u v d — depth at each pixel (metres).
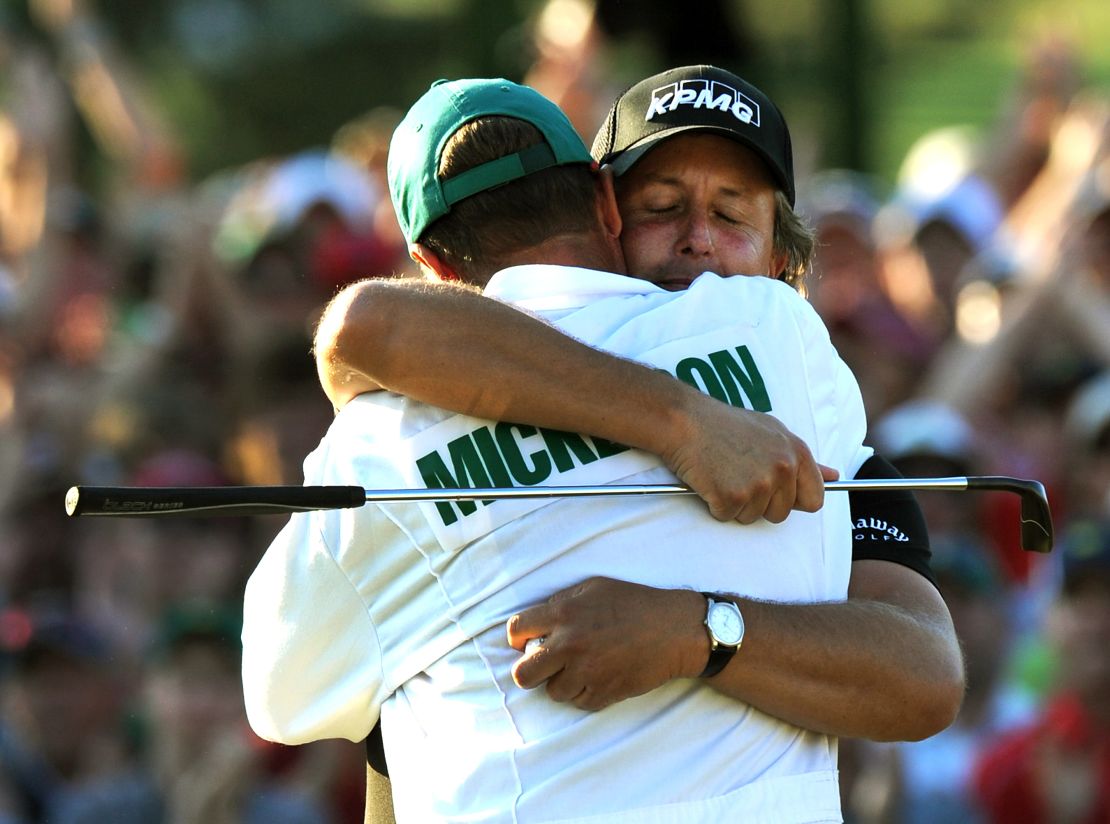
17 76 29.12
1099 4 37.59
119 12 35.00
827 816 8.28
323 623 8.58
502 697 8.06
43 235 25.94
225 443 22.81
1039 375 22.33
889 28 32.31
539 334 8.13
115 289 26.38
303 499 7.87
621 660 7.83
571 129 8.85
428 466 8.27
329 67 35.03
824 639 8.09
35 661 18.16
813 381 8.68
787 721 8.20
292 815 17.30
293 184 24.22
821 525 8.52
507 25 28.31
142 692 19.00
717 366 8.44
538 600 8.08
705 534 8.19
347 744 17.66
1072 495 21.25
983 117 31.20
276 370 22.59
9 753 17.98
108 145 30.36
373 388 8.53
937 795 17.16
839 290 23.30
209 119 35.19
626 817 7.89
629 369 8.14
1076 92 25.42
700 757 8.04
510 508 8.12
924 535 9.05
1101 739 17.09
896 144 31.00
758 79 28.19
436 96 8.81
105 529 20.86
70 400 23.80
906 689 8.21
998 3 34.12
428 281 8.38
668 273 8.96
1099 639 17.17
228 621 18.16
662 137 8.88
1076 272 22.58
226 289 23.25
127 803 17.66
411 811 8.29
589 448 8.19
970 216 24.11
